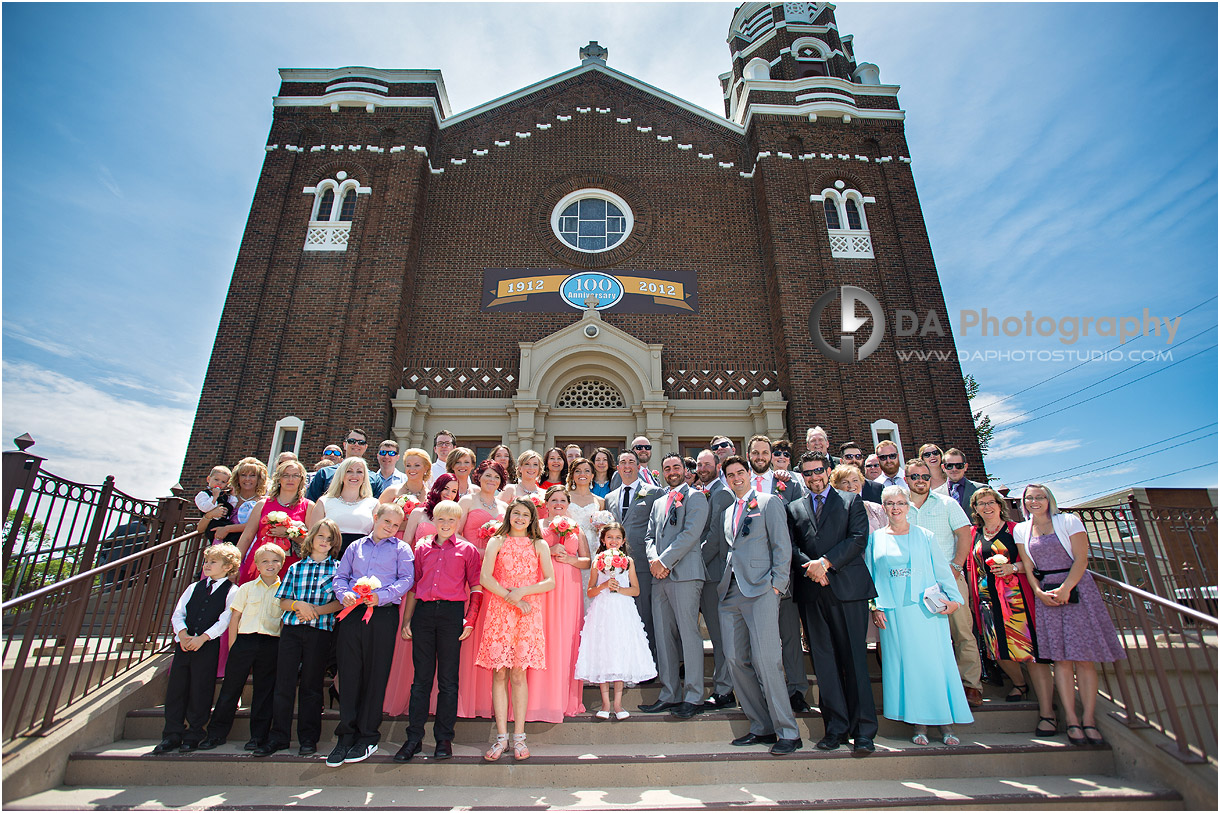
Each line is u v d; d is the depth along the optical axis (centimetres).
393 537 541
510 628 516
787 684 577
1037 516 571
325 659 515
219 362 1282
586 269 1467
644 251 1497
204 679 521
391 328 1323
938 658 526
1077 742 519
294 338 1326
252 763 491
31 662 588
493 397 1349
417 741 495
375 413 1257
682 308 1445
